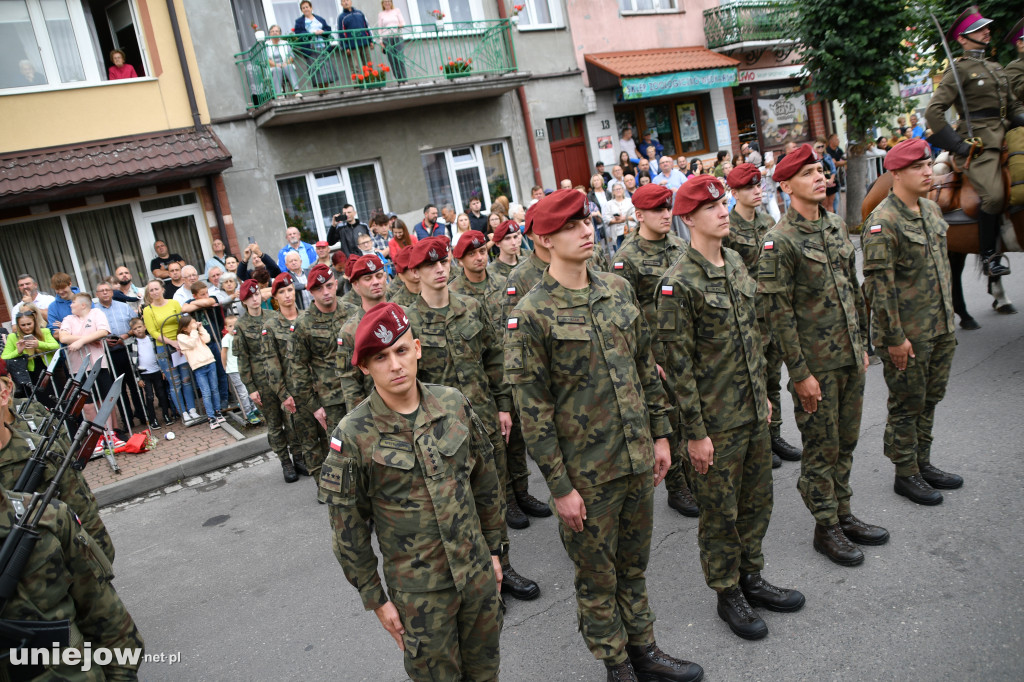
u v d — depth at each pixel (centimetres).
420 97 1334
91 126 1138
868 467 521
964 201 665
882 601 369
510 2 1540
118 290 976
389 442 275
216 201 1210
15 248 1109
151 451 852
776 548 440
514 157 1534
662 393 332
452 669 281
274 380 657
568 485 308
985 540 405
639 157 1678
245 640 441
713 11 1808
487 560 287
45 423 351
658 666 334
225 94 1229
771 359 540
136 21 1175
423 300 477
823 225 409
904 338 437
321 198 1330
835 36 1302
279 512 645
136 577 555
